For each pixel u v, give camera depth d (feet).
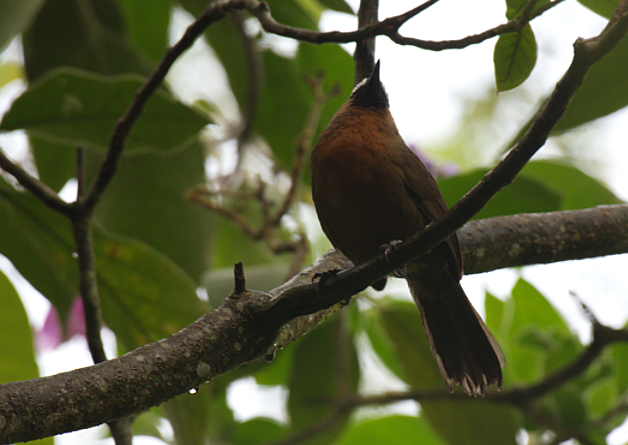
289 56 31.96
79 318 27.53
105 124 21.15
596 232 20.59
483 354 20.72
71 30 28.43
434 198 21.30
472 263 20.25
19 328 22.67
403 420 29.89
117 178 26.96
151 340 21.40
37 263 21.95
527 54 15.30
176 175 27.40
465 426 27.04
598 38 11.55
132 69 28.91
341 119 21.04
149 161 27.25
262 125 32.45
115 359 13.69
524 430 27.81
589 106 17.93
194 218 27.30
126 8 31.99
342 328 29.22
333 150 20.02
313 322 17.74
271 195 34.42
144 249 20.12
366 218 20.24
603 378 26.40
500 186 12.86
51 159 27.07
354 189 19.86
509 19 15.11
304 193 35.58
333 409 28.71
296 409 29.22
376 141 20.10
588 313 22.95
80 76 19.85
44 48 28.40
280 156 32.71
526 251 20.56
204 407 20.12
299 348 29.43
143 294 20.79
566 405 25.31
